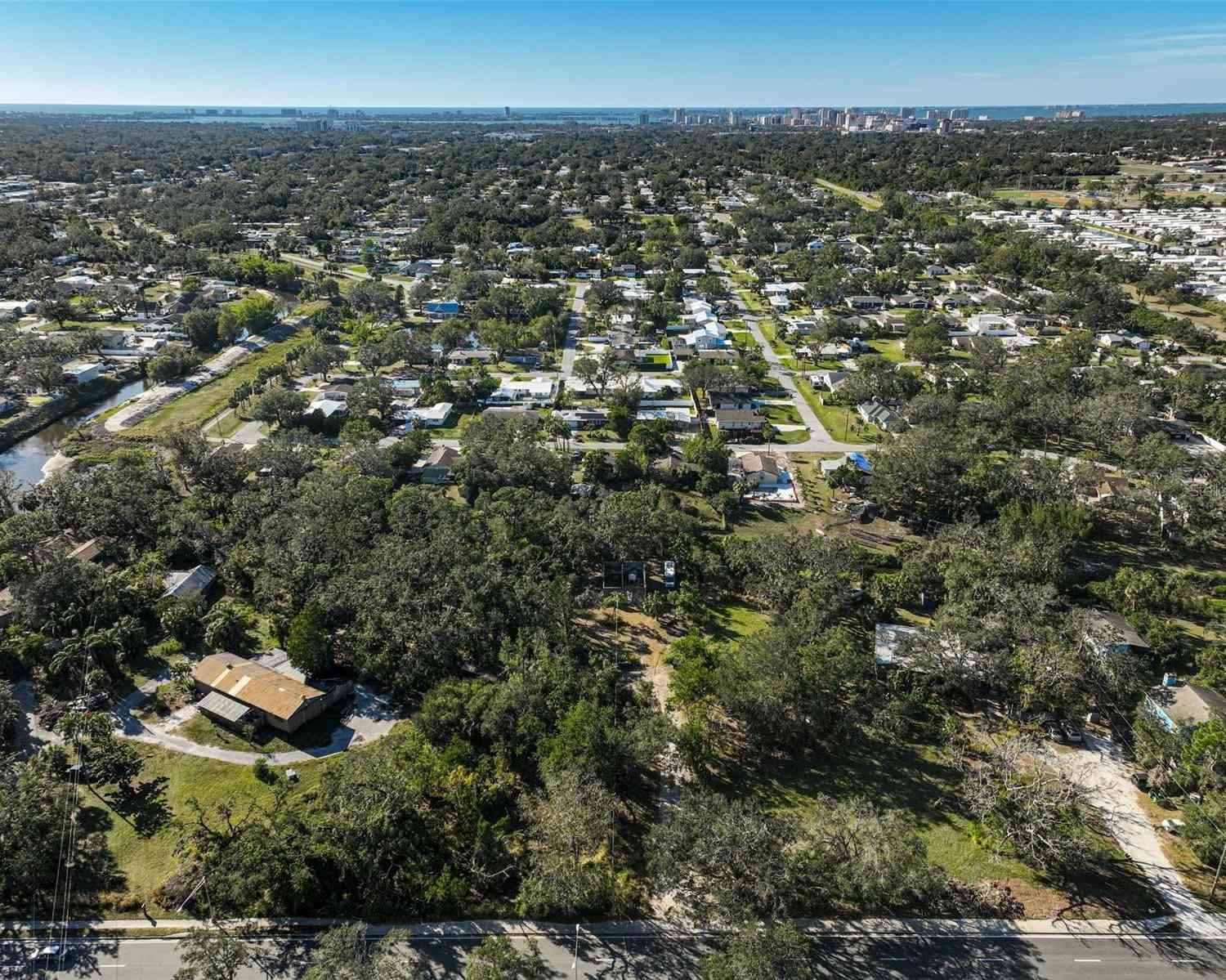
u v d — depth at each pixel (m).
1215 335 177.88
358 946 48.06
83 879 54.97
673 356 180.88
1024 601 80.38
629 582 93.19
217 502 105.00
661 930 52.19
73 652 74.06
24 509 104.50
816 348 179.25
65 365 167.75
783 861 51.62
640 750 61.09
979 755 67.00
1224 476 104.19
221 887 52.44
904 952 50.66
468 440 124.62
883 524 109.00
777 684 65.75
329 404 145.38
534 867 55.00
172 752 66.69
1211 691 71.75
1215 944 51.28
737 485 115.38
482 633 76.81
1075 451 128.75
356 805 56.06
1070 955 50.59
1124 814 61.28
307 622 74.75
